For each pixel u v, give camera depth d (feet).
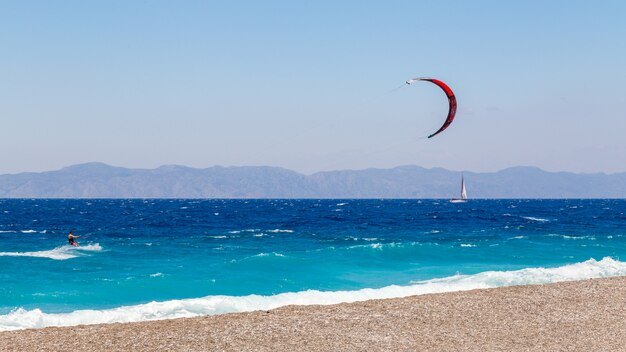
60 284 104.68
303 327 63.16
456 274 117.60
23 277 111.75
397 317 67.77
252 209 611.47
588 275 110.83
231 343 57.26
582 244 177.37
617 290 84.69
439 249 155.12
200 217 392.06
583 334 60.90
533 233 227.81
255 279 110.83
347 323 64.95
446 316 68.39
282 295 88.12
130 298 94.53
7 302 89.92
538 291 84.07
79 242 185.37
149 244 177.78
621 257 147.54
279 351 54.70
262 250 160.45
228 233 228.43
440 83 85.71
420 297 80.23
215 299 84.99
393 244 163.22
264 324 64.54
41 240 195.42
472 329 62.85
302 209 611.88
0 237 208.64
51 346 56.59
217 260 137.49
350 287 103.71
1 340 58.70
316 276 114.73
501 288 86.94
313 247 169.07
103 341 58.23
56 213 474.90
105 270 121.08
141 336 60.03
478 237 206.08
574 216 405.59
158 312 78.64
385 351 54.75
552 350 55.11
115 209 608.19
